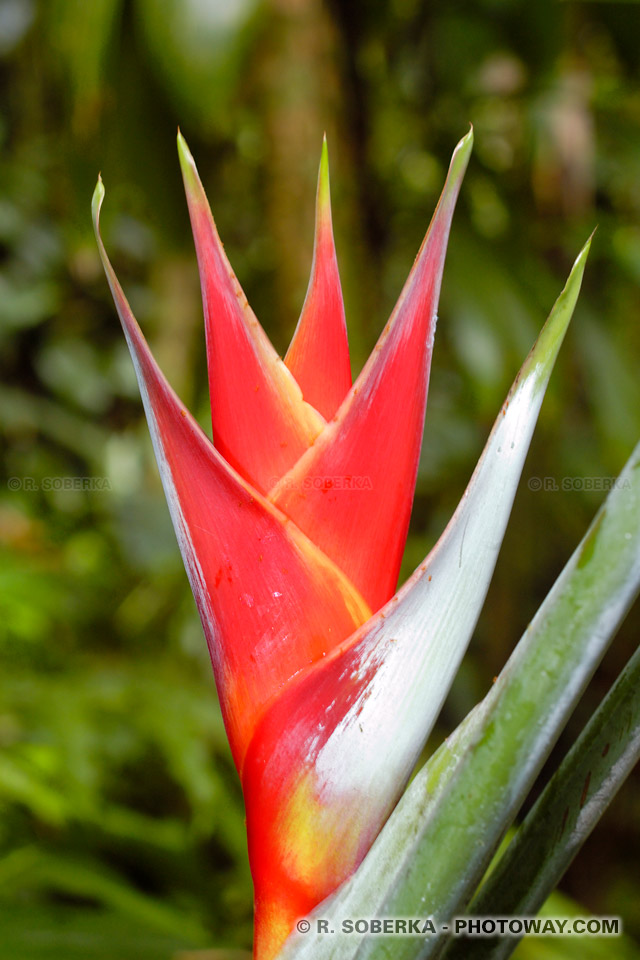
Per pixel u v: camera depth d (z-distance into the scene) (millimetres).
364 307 2240
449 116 2672
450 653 800
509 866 818
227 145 2328
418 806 789
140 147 2336
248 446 827
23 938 1236
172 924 1455
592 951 1767
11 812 1798
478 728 771
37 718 1764
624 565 759
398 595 794
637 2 2598
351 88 2221
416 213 2604
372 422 819
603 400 2402
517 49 2537
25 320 3641
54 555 2988
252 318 825
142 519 2896
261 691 812
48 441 3762
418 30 2572
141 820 1849
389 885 785
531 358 804
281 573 814
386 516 822
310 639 812
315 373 843
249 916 1822
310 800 800
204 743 1889
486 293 2266
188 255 2670
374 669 798
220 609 818
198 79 1870
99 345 3846
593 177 2951
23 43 2828
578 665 761
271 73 2094
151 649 2559
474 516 798
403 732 800
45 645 2289
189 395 2738
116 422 3928
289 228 2162
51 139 2859
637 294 2945
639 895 2838
